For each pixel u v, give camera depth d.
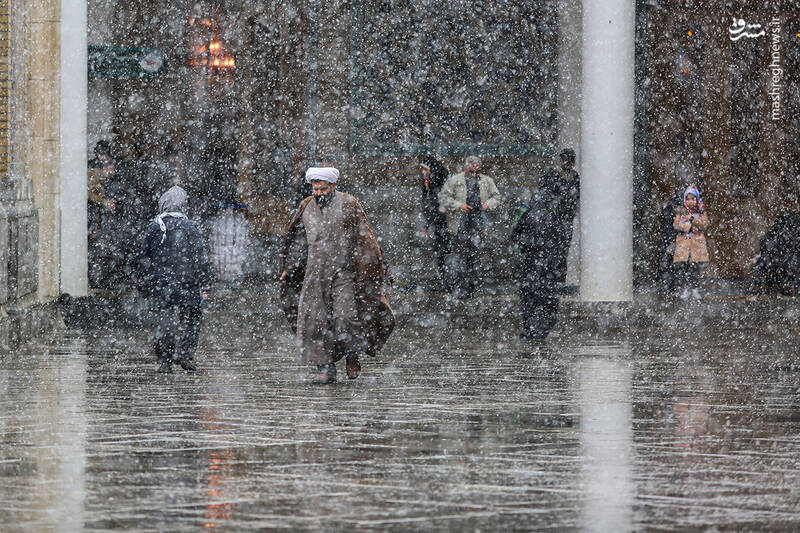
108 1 66.19
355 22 61.22
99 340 38.06
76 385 27.12
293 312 28.22
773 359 32.94
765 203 62.56
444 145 60.62
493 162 60.25
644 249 59.16
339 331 27.25
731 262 62.28
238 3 65.62
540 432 20.16
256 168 64.88
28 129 41.56
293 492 15.25
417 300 47.62
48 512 14.08
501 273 57.12
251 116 65.00
